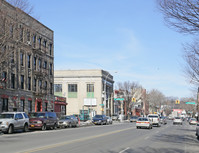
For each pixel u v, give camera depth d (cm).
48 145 1653
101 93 7769
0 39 2666
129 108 9344
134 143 1878
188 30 1427
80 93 7875
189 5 1367
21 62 4178
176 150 1564
